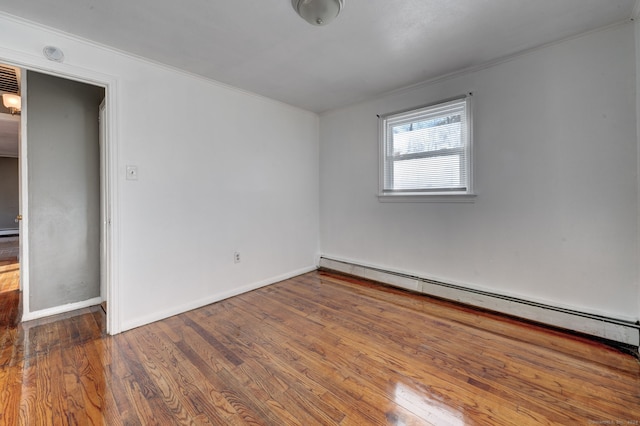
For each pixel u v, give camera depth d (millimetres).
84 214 2932
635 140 2061
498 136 2650
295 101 3684
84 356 2010
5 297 3174
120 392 1641
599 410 1480
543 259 2461
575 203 2301
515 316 2566
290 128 3877
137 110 2473
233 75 2881
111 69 2328
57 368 1868
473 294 2816
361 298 3119
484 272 2791
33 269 2646
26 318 2600
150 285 2564
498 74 2627
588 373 1784
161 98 2623
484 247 2781
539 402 1542
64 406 1535
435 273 3141
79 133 2902
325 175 4254
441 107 3027
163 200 2645
